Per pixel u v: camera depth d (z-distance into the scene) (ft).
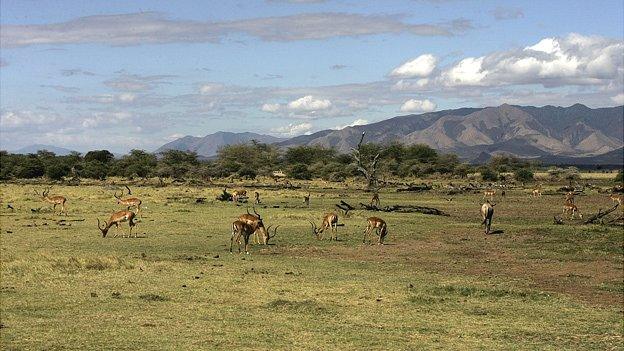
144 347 44.83
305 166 455.22
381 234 114.62
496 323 56.34
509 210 201.98
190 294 64.85
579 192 302.45
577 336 52.03
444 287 71.31
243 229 99.81
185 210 173.27
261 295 65.31
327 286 71.15
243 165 457.27
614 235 130.52
